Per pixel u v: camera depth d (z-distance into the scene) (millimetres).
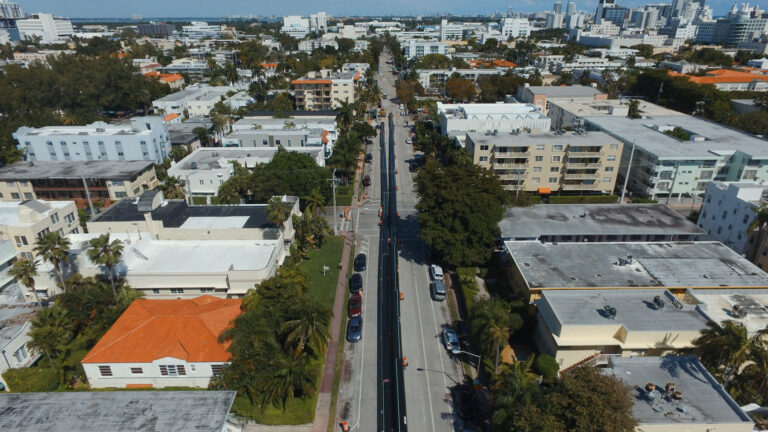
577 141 106188
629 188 116812
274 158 99688
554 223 80500
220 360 49625
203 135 144250
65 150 119562
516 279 68938
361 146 146500
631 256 67812
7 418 38812
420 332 63531
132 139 118938
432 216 75000
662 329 50188
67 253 60750
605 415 36875
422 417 49938
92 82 190625
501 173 107250
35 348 51562
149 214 70812
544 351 55938
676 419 40562
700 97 169250
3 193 100688
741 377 46500
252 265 64625
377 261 82250
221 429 37938
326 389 53156
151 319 53719
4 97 160750
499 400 42406
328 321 51062
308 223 82125
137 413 39406
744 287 61594
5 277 68750
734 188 81750
